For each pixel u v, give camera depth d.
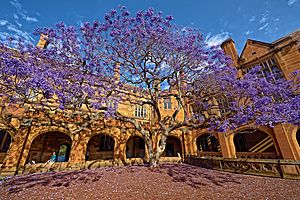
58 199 5.83
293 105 8.66
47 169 12.94
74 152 14.58
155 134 19.50
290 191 6.64
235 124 9.90
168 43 11.39
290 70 13.97
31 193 6.51
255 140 17.38
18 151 12.52
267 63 15.97
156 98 13.11
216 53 12.21
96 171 11.32
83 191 6.65
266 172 9.44
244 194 6.34
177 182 7.93
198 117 13.18
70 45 10.51
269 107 9.18
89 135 15.84
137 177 8.84
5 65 6.74
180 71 13.06
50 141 17.83
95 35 10.85
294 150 12.05
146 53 11.45
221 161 12.01
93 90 9.65
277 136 13.13
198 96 13.30
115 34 10.52
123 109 20.88
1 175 11.23
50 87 6.95
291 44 14.51
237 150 18.89
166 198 5.89
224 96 12.06
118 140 17.47
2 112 10.16
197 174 10.10
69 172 11.46
